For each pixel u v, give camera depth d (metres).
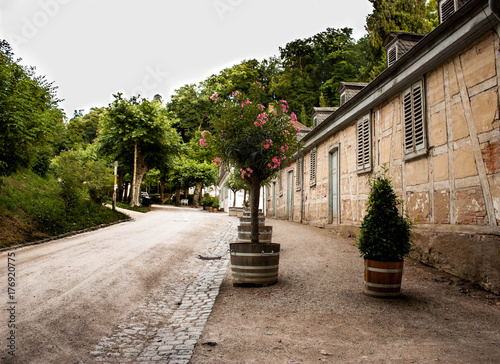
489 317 4.52
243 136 6.48
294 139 6.75
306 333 4.02
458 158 6.78
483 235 5.91
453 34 6.59
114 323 4.54
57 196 16.44
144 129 27.58
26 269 7.03
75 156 15.38
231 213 25.56
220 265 8.10
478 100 6.30
